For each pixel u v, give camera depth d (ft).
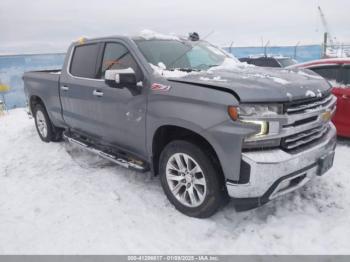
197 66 11.50
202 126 8.41
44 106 17.42
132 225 9.36
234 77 9.11
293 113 8.36
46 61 36.63
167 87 9.36
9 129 22.59
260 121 7.80
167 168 10.09
